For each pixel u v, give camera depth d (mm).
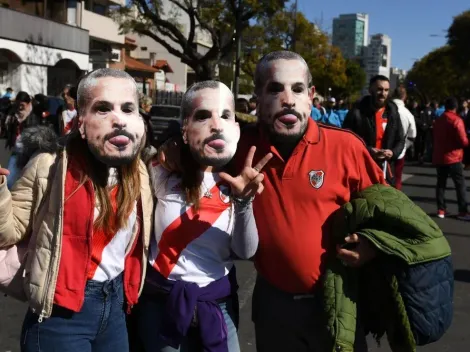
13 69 23250
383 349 3734
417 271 2232
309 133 2404
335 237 2381
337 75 48500
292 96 2352
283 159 2432
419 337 2252
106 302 2174
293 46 29062
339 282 2326
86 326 2135
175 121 2545
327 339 2334
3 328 3943
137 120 2137
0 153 13383
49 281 2037
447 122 7953
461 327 4125
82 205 2082
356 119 5465
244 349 3729
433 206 9109
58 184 2066
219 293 2314
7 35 22016
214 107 2242
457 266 5691
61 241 2051
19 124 7258
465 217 8078
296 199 2389
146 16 20906
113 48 33500
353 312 2316
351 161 2426
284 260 2406
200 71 21891
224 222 2303
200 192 2291
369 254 2279
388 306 2332
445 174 8117
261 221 2428
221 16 21062
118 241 2199
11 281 2178
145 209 2256
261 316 2580
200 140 2236
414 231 2252
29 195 2123
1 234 2064
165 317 2264
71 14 27594
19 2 24000
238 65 20328
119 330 2252
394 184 5910
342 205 2416
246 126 2645
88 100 2088
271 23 26875
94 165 2137
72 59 27172
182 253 2283
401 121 5609
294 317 2461
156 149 2469
